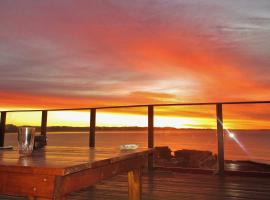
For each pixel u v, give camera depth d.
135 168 1.74
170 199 2.42
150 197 2.48
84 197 2.51
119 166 1.52
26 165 1.07
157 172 3.75
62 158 1.32
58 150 1.79
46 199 1.04
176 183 3.07
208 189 2.79
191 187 2.87
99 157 1.36
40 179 1.06
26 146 1.44
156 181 3.18
